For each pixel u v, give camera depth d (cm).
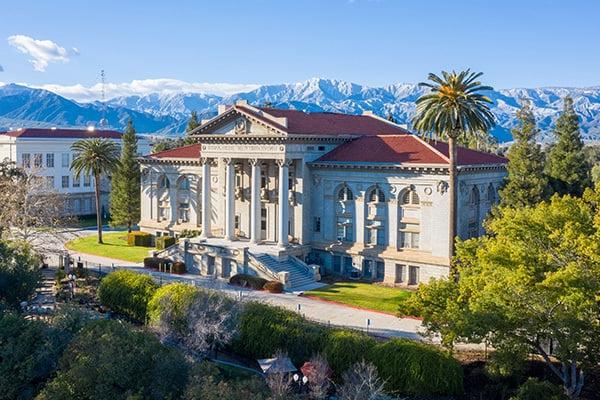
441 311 4306
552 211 4047
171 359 3594
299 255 7756
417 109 6125
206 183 8381
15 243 6900
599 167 11181
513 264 3819
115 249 9325
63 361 3784
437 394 4184
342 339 4481
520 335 3728
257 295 6619
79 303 6341
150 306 5566
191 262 7856
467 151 7825
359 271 7475
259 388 3356
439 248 6888
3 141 12481
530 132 6781
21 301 6109
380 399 3984
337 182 7656
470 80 5869
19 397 3984
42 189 9688
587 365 3659
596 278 3475
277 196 8019
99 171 9638
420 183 6981
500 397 4122
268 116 7631
